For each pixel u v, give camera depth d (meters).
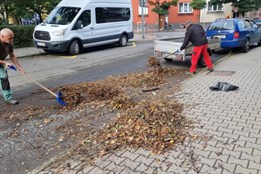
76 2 14.90
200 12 39.09
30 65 11.59
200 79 7.96
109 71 9.94
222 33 12.72
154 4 35.72
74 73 9.82
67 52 14.99
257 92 6.49
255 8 33.91
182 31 33.94
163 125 4.64
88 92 7.09
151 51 15.08
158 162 3.66
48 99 6.74
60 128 4.98
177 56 9.77
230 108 5.49
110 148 4.09
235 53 13.44
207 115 5.15
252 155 3.73
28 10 20.52
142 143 4.15
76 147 4.22
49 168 3.70
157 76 8.62
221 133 4.39
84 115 5.51
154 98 6.35
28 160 4.02
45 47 13.90
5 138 4.71
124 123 4.88
